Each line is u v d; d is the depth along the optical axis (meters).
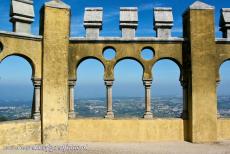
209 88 16.41
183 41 17.14
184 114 17.09
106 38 16.88
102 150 14.05
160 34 17.16
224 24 17.50
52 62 16.17
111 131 16.64
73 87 16.91
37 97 16.16
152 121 16.77
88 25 16.92
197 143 16.14
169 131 16.83
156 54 17.08
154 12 17.45
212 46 16.56
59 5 16.50
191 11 16.66
